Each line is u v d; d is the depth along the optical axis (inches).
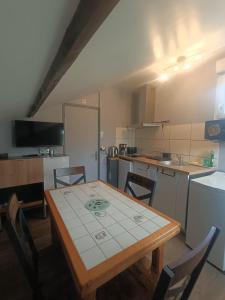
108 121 149.7
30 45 22.8
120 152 152.3
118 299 37.7
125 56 39.1
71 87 64.1
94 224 44.4
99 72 48.4
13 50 22.9
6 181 91.7
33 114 105.0
